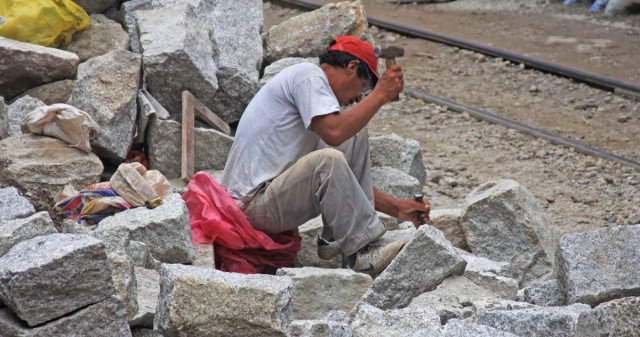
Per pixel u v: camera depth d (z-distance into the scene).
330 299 17.30
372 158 25.09
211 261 18.11
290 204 18.95
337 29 28.55
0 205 16.41
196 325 13.71
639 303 14.73
